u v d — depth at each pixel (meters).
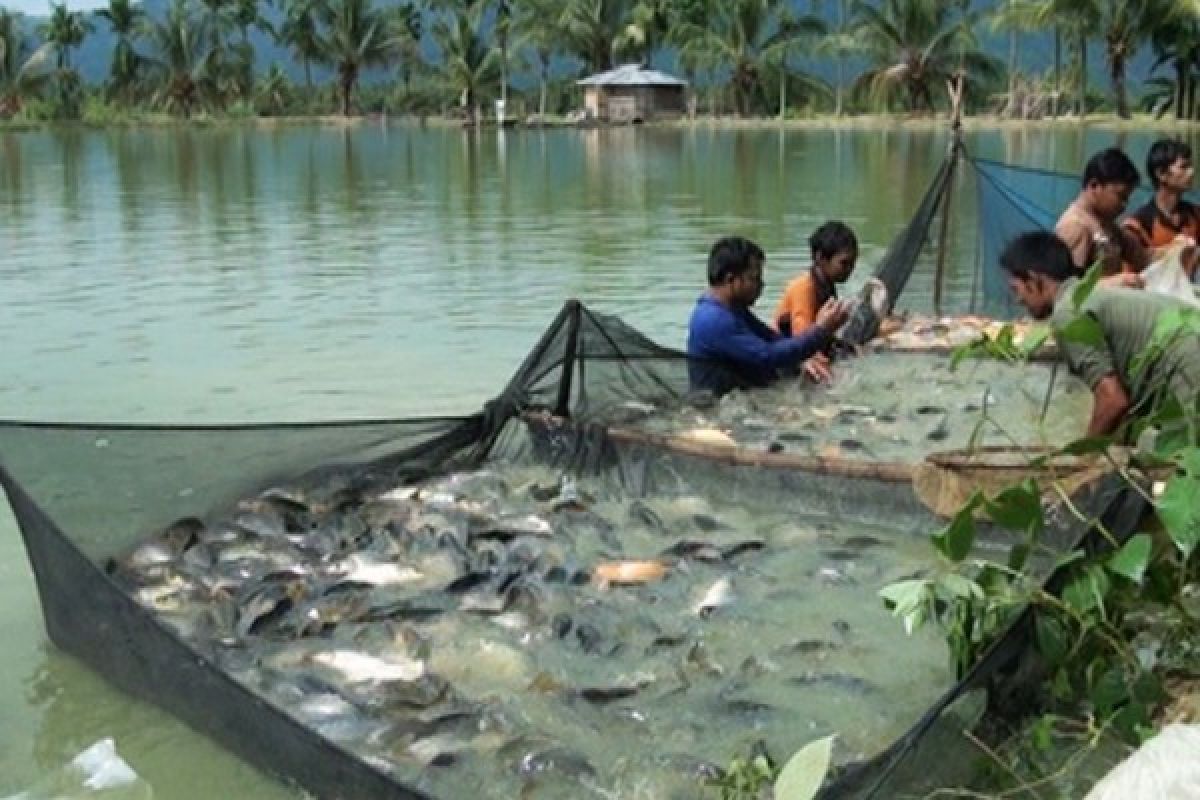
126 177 28.36
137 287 13.17
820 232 8.47
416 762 4.07
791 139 44.88
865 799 3.36
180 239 17.06
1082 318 5.00
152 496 5.79
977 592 4.07
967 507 4.21
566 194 23.50
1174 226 8.48
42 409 8.57
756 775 3.74
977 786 3.76
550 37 67.50
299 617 5.12
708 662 4.75
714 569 5.60
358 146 43.09
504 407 7.07
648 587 5.42
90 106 68.88
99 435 5.74
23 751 4.46
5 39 67.81
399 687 4.54
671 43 67.25
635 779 3.99
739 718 4.36
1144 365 4.95
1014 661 4.00
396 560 5.68
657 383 7.71
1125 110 49.59
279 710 4.05
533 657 4.82
